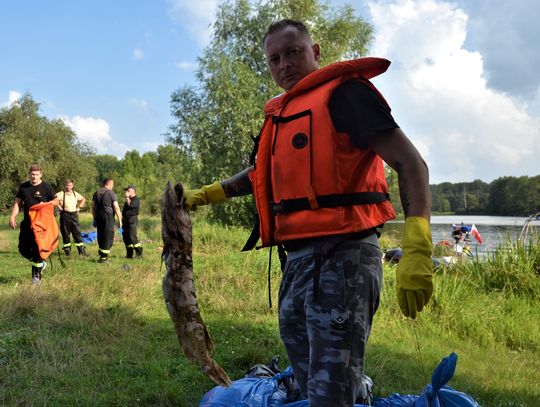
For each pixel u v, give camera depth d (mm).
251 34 26734
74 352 4363
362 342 2119
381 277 2215
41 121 46969
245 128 23578
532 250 10859
